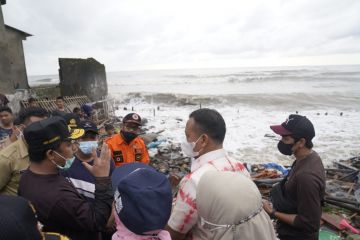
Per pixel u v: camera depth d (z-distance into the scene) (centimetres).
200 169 189
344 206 559
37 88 1784
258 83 5325
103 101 1838
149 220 138
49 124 191
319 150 1157
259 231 135
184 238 189
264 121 1809
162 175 161
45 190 188
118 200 147
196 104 2748
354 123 1677
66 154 200
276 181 682
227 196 138
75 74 1994
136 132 459
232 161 204
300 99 2897
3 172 283
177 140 1329
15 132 369
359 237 432
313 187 242
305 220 246
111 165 294
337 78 5878
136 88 5234
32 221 124
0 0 1348
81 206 194
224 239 135
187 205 177
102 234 229
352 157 1047
